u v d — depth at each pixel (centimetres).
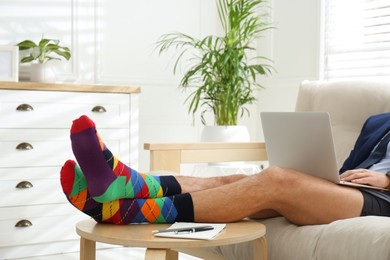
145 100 386
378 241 148
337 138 247
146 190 165
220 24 409
